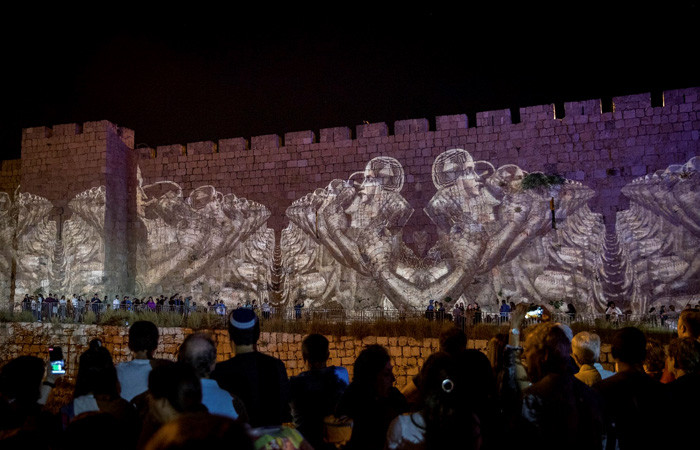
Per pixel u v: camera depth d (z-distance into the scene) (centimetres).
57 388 1706
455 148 2383
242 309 473
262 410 438
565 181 2247
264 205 2575
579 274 2178
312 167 2541
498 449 397
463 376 341
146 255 2666
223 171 2642
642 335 445
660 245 2116
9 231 2767
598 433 366
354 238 2428
